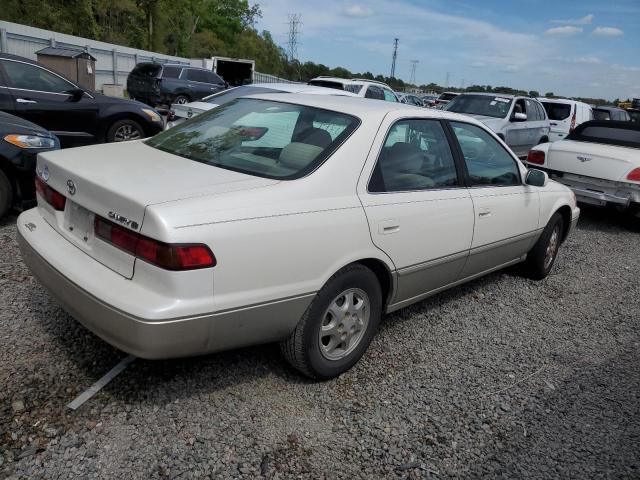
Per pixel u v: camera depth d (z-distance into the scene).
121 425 2.64
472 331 4.17
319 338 3.02
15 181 5.33
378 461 2.61
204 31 70.00
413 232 3.41
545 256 5.34
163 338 2.37
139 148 3.43
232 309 2.54
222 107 3.94
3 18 28.67
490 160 4.38
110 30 40.69
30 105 8.10
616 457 2.82
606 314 4.82
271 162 3.04
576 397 3.36
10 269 4.21
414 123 3.65
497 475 2.61
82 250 2.77
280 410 2.90
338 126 3.26
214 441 2.61
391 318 4.24
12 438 2.47
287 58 93.38
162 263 2.35
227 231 2.48
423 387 3.29
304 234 2.76
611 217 9.16
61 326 3.45
